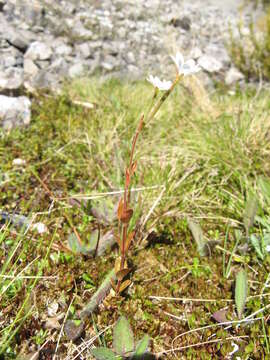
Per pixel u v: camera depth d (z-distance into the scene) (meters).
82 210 0.36
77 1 0.77
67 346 0.24
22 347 0.23
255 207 0.33
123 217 0.22
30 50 0.63
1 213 0.33
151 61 0.75
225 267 0.31
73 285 0.27
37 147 0.44
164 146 0.45
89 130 0.49
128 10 0.82
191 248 0.33
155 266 0.31
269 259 0.31
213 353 0.24
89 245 0.30
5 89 0.53
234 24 1.02
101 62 0.70
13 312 0.24
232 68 0.83
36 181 0.39
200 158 0.44
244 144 0.45
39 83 0.60
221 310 0.26
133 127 0.50
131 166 0.21
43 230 0.32
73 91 0.59
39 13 0.68
